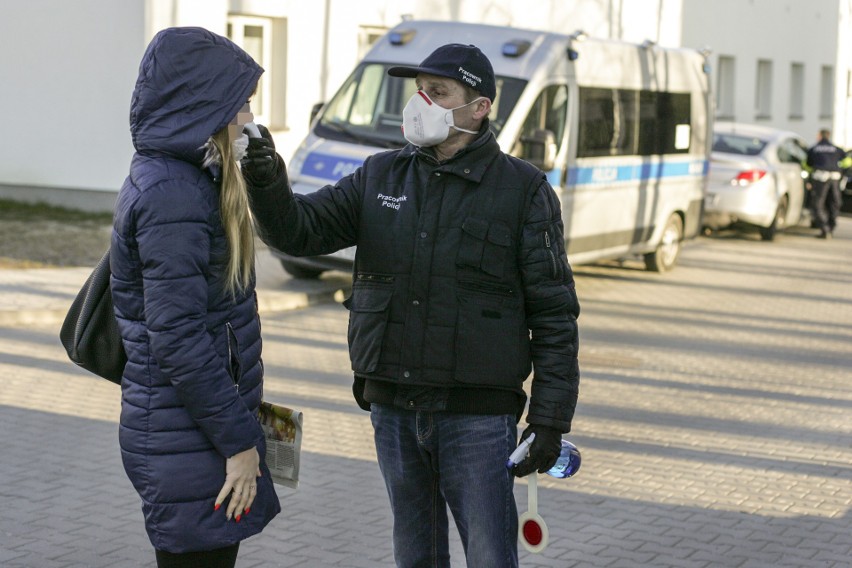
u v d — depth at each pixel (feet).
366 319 12.03
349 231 12.53
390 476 12.44
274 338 35.45
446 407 11.81
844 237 74.33
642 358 34.94
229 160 10.50
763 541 18.70
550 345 11.94
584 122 45.14
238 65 10.42
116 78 58.23
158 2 56.95
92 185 59.47
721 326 41.39
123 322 10.48
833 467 23.41
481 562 11.86
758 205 66.59
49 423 24.44
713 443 25.04
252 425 10.51
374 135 42.04
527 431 11.91
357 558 17.44
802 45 123.13
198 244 10.18
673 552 18.06
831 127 131.85
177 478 10.41
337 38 64.80
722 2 105.91
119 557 17.19
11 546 17.46
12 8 59.88
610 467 22.84
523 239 11.82
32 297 38.17
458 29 43.75
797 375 33.30
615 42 48.03
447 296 11.73
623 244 49.57
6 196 61.21
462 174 11.80
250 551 17.61
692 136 54.44
